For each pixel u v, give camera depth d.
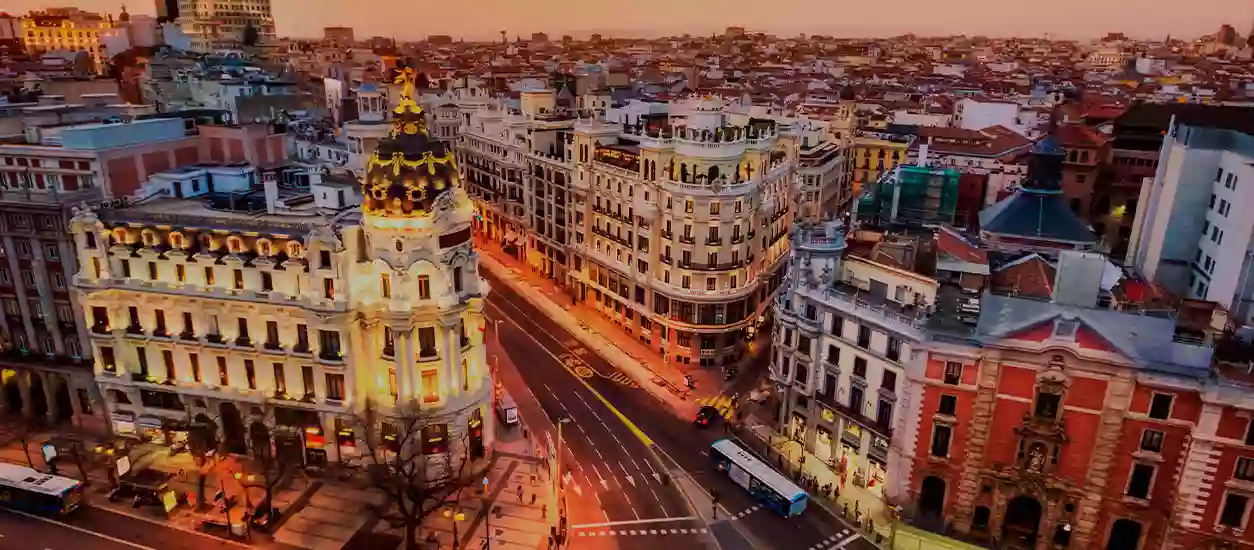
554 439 113.94
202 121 153.25
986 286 100.56
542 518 94.94
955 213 156.00
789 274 114.06
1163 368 79.81
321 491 98.94
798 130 183.50
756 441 114.31
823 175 186.25
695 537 93.31
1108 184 173.88
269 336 98.75
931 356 89.69
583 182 160.88
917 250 109.19
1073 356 82.94
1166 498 83.19
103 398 106.06
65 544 88.06
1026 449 87.88
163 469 101.88
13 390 114.25
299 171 128.62
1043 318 84.12
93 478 100.44
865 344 98.94
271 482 92.62
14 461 103.31
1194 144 117.38
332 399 99.25
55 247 105.06
